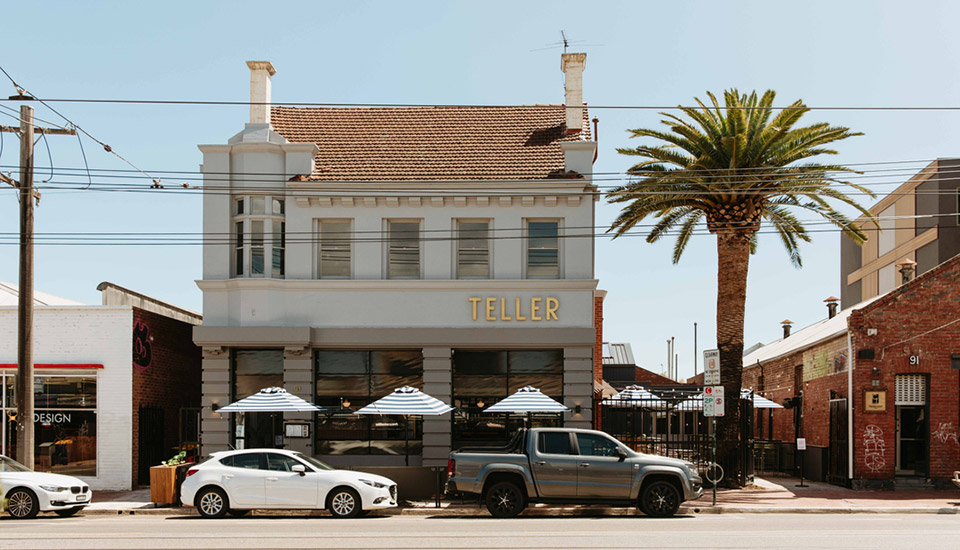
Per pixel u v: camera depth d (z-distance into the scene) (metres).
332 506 18.22
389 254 24.48
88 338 23.94
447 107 28.31
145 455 24.70
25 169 20.45
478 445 24.11
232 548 13.05
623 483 17.97
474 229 24.52
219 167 24.44
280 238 24.50
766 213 24.80
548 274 24.33
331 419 24.25
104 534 14.92
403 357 24.44
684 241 25.83
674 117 24.22
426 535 14.57
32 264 20.53
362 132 26.95
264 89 25.67
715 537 14.23
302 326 23.48
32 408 20.39
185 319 33.00
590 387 23.81
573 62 26.91
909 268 28.47
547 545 13.23
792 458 29.55
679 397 28.20
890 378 23.88
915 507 19.91
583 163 24.48
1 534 15.05
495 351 24.45
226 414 23.84
